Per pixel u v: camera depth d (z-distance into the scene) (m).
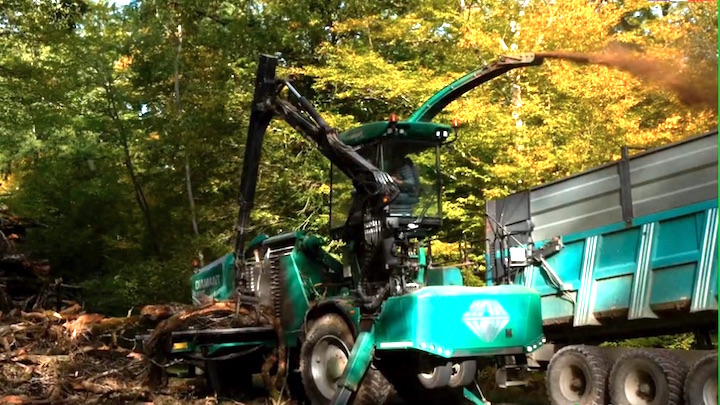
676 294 7.69
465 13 16.84
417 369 8.68
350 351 8.83
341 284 10.04
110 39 19.97
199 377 12.68
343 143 9.32
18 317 12.26
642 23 15.76
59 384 9.20
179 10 20.05
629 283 8.28
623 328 8.59
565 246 9.24
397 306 8.23
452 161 14.44
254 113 10.55
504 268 10.06
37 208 21.36
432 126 9.20
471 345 8.14
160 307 11.30
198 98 19.36
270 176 18.33
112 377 10.38
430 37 18.14
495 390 11.39
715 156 7.49
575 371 8.59
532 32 13.70
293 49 20.92
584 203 9.05
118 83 20.98
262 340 10.57
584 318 8.80
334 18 20.91
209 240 18.45
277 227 18.23
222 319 10.61
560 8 13.66
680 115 12.22
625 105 12.43
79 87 20.16
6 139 20.11
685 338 9.77
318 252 10.52
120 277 18.25
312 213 17.69
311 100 19.25
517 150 13.41
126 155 20.48
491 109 13.75
